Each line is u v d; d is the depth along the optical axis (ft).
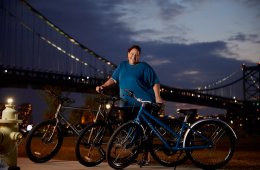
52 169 13.62
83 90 207.92
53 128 15.61
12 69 189.37
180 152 14.74
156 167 14.53
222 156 15.07
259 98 288.71
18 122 11.55
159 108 14.97
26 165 14.57
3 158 11.32
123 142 14.02
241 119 79.56
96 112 15.67
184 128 14.57
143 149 14.23
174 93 234.58
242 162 18.01
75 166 14.47
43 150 15.79
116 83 16.33
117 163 13.97
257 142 43.04
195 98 247.70
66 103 15.78
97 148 14.75
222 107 254.27
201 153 15.64
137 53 15.88
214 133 14.51
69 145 31.07
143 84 15.65
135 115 15.26
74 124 15.67
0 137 11.25
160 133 14.46
